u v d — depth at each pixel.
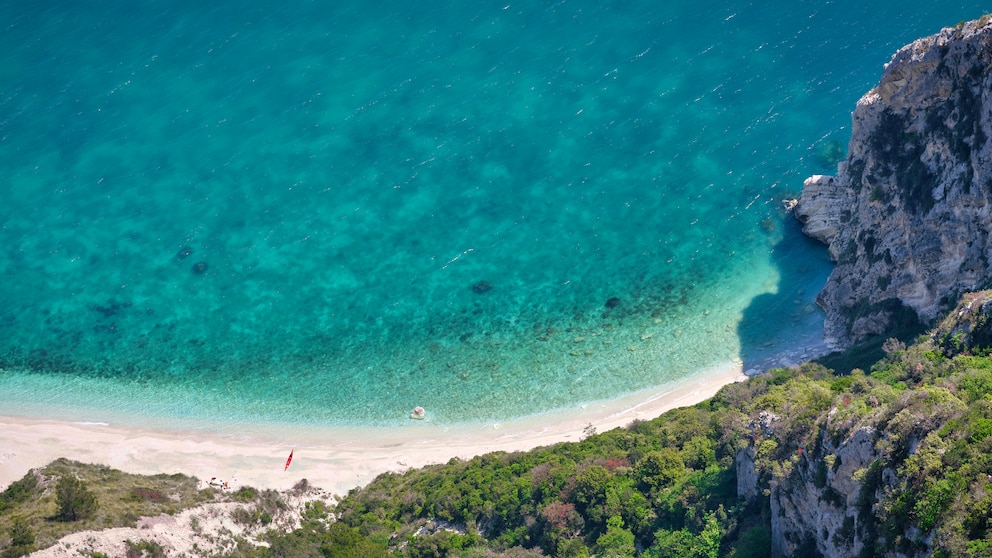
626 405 101.50
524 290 116.44
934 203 88.38
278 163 134.25
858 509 56.66
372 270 122.06
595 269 116.88
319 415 107.69
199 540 82.81
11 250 131.38
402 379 110.00
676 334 107.75
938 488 51.56
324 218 128.25
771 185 120.00
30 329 122.19
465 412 105.00
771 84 129.62
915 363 70.31
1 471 99.38
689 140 126.81
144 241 129.88
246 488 95.31
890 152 94.81
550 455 92.44
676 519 76.12
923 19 130.88
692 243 116.88
